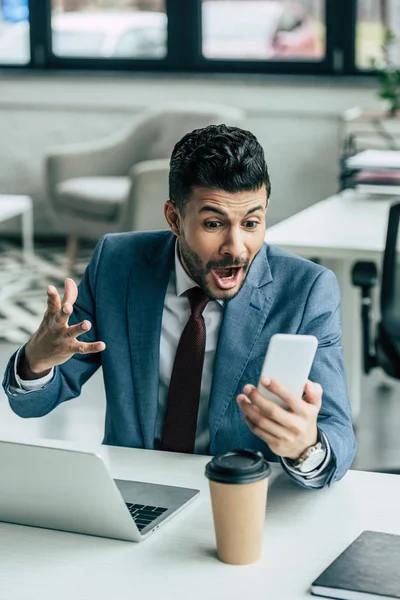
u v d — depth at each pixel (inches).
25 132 262.2
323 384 65.7
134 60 257.9
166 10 253.6
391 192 159.6
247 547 50.9
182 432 67.9
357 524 55.9
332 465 59.0
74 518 54.5
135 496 59.4
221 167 59.2
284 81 244.8
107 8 257.1
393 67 228.2
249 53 253.1
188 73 254.5
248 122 250.1
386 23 243.1
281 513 57.4
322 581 47.9
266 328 67.5
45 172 230.5
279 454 56.4
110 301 70.7
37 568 51.3
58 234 266.8
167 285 69.9
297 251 125.3
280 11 249.0
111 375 70.1
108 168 233.9
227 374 66.9
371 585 47.4
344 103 242.2
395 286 125.3
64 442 52.6
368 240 126.7
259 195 60.4
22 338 184.1
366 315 124.0
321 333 67.5
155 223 215.5
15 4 260.4
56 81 257.4
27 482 53.9
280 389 53.1
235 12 251.3
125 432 69.4
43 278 229.3
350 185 161.6
